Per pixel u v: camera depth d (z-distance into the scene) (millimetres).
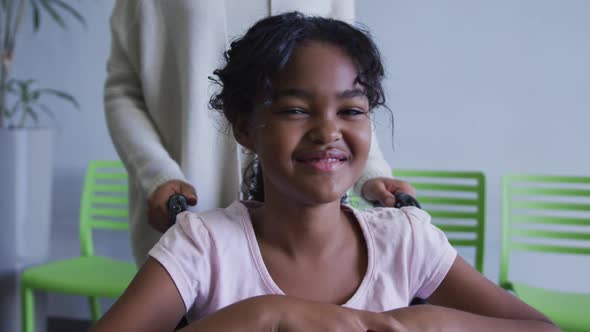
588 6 2070
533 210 2188
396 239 724
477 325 616
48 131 2215
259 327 536
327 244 683
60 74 2465
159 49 1048
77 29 2424
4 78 2258
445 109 2182
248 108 658
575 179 1904
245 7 1050
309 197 608
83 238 2125
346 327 543
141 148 976
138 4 1045
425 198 1968
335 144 602
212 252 682
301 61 604
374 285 690
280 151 603
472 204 1928
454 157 2193
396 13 2178
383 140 2221
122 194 2443
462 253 2236
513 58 2129
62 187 2506
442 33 2158
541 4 2096
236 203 749
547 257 2176
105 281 1822
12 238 2133
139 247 1108
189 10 1007
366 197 996
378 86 678
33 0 2295
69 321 2547
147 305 630
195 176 1023
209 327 539
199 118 1021
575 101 2109
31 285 1866
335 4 1104
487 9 2125
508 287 1841
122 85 1102
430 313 600
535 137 2141
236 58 670
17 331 2168
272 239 688
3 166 2098
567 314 1548
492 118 2158
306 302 560
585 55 2088
